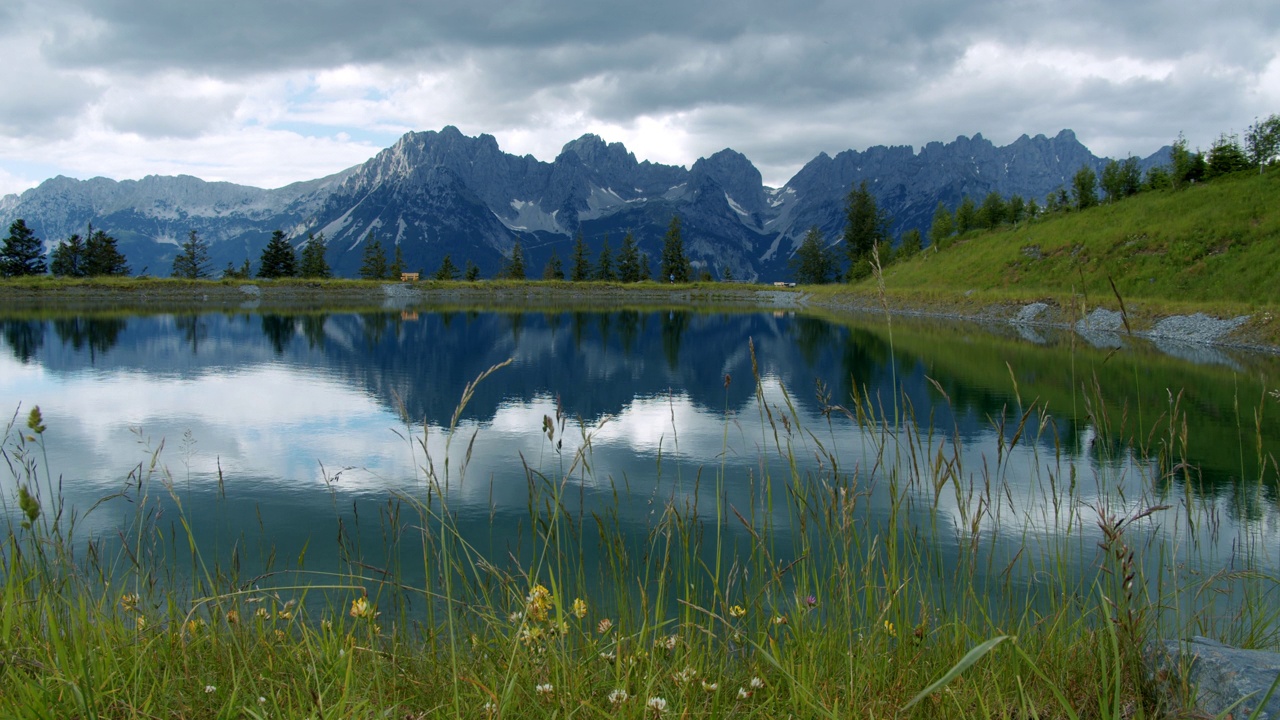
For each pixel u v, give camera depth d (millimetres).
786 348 32219
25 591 3002
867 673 2756
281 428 14445
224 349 29844
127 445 12703
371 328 42219
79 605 2943
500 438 13445
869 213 110062
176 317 49250
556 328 44188
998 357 25703
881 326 45281
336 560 6945
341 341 34000
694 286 106188
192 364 24969
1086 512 7273
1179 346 27984
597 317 56469
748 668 2963
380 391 19641
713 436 13258
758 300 97500
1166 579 5125
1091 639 3100
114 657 2510
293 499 9422
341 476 10609
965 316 48594
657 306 78750
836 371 24062
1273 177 41688
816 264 117938
